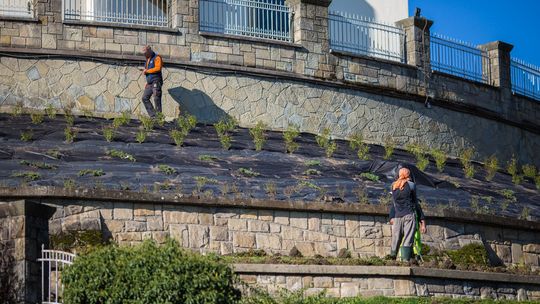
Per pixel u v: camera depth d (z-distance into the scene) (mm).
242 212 28453
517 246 32031
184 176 30750
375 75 40875
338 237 29219
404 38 42344
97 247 22156
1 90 36312
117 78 37375
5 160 30375
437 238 30469
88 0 38062
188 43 38281
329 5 41531
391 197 30734
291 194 30250
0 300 21375
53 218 26750
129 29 37719
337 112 40031
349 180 33125
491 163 40031
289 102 39250
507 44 45219
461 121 43031
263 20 39812
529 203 36281
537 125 46094
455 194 34625
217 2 39156
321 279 25906
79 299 20234
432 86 42219
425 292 26609
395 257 28344
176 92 37938
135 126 36062
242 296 22906
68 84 36906
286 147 35875
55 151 31734
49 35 36938
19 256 21531
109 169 30578
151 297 20078
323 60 40000
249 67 38844
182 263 20516
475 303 25828
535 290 28781
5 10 37312
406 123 41375
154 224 27562
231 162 33125
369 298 25219
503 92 44781
